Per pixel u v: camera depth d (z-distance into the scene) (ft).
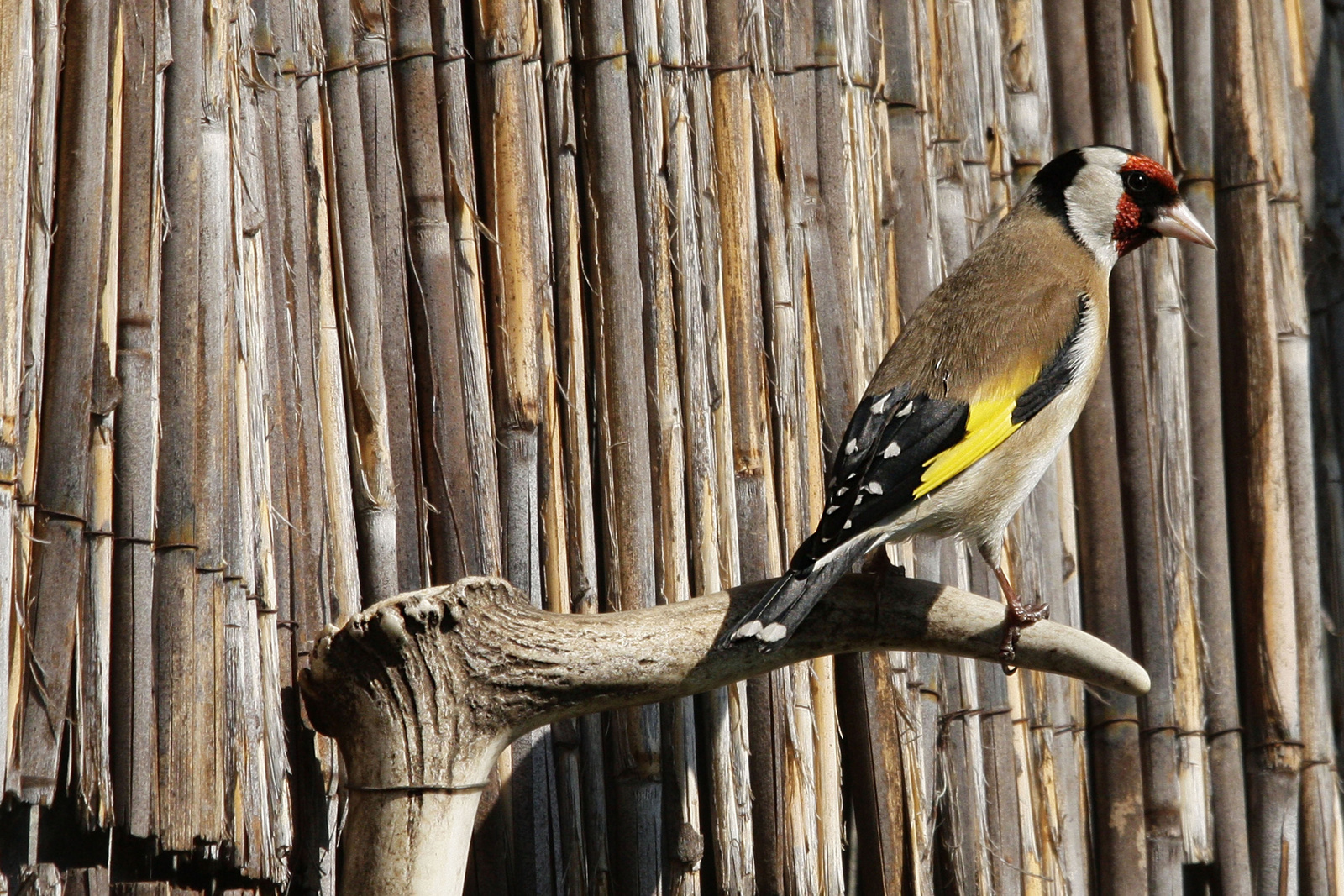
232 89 20.44
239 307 20.06
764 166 25.02
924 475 22.21
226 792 18.94
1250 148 30.96
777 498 24.31
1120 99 30.55
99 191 18.70
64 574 17.85
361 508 21.80
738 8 25.17
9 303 17.46
